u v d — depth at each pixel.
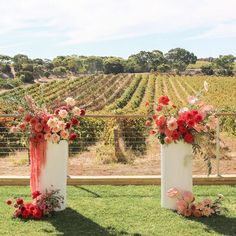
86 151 13.93
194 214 6.05
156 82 78.75
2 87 57.97
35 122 6.11
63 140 6.23
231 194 7.33
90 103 43.44
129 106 36.34
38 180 6.22
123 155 11.70
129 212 6.25
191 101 6.46
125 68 145.50
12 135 13.39
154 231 5.48
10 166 11.20
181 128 6.11
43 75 116.75
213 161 11.16
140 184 7.91
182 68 150.38
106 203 6.72
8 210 6.31
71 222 5.81
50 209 6.06
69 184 7.89
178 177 6.25
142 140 14.11
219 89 61.12
